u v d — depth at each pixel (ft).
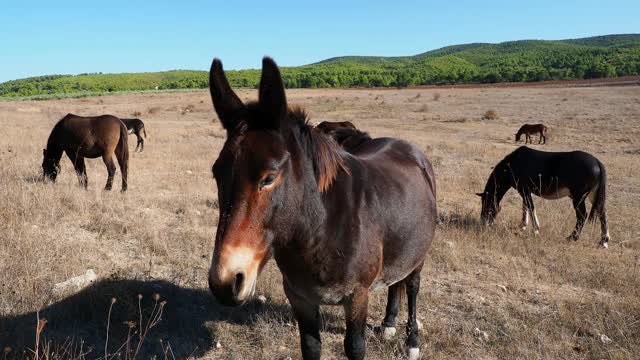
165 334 14.01
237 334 14.39
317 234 8.91
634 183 43.52
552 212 31.37
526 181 27.78
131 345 13.29
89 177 34.96
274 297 16.25
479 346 14.24
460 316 16.06
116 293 14.73
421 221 12.24
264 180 7.57
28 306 14.14
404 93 223.71
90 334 13.53
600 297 17.79
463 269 20.06
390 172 11.99
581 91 183.73
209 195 29.58
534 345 14.21
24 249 17.04
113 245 19.54
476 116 119.14
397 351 13.67
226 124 8.27
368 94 224.33
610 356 13.39
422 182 13.33
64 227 20.75
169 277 17.17
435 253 21.16
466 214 29.40
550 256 22.24
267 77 7.64
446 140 77.66
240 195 7.52
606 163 53.62
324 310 15.89
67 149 30.78
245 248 7.50
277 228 8.07
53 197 24.08
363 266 9.73
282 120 7.81
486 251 22.45
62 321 13.82
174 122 109.81
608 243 25.59
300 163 8.39
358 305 9.94
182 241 20.47
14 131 63.93
